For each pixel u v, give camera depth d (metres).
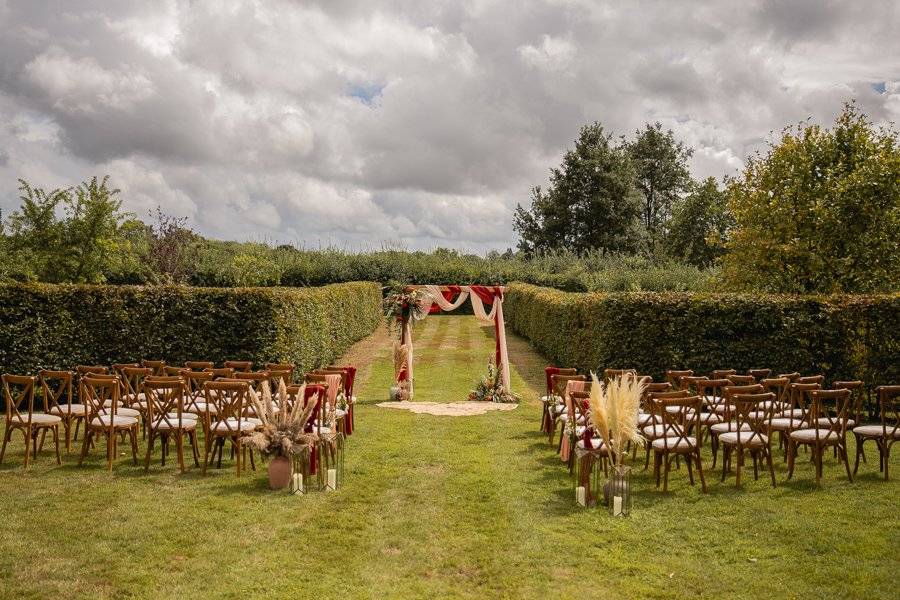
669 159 58.53
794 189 17.30
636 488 8.23
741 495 7.89
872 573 5.75
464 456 9.72
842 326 12.83
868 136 17.58
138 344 14.15
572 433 8.58
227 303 14.38
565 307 18.34
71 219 21.36
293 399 9.13
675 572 5.85
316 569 5.88
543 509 7.44
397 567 5.93
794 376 10.34
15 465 8.95
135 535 6.55
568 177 49.19
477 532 6.76
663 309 13.72
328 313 19.39
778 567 5.92
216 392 9.51
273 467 8.09
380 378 17.98
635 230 46.88
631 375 10.20
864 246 16.81
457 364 20.62
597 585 5.62
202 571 5.80
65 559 6.00
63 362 13.77
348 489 8.10
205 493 7.90
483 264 38.41
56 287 13.77
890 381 12.57
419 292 14.84
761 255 17.67
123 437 9.62
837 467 9.05
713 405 9.95
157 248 29.11
